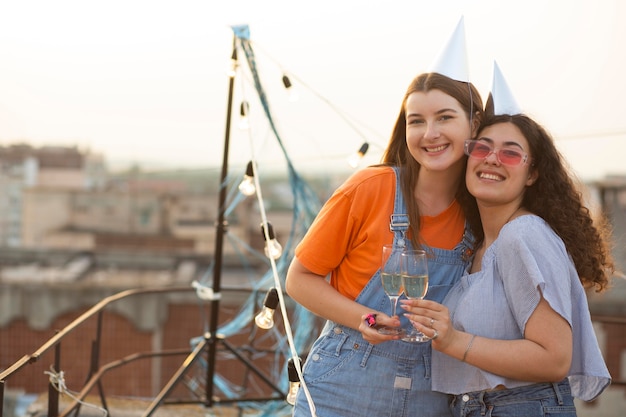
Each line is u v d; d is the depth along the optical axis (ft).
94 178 125.49
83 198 98.17
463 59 7.72
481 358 6.98
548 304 6.96
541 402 7.21
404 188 7.76
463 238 7.87
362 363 7.83
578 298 7.29
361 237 7.81
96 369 13.16
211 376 14.07
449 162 7.56
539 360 6.91
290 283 7.93
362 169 8.02
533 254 7.04
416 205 7.73
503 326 7.17
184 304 51.13
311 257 7.80
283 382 15.47
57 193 97.40
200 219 98.78
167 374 43.52
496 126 7.52
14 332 56.13
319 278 7.88
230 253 77.82
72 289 56.70
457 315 7.33
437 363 7.66
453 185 7.88
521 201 7.66
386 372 7.79
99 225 98.32
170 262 78.33
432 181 7.81
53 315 56.59
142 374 42.14
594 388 7.47
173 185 118.83
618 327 39.83
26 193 97.55
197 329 50.72
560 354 6.91
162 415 15.80
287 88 12.50
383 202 7.79
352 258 7.90
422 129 7.59
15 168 116.26
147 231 96.58
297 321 15.47
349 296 7.91
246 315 14.99
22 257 77.25
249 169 11.23
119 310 50.57
